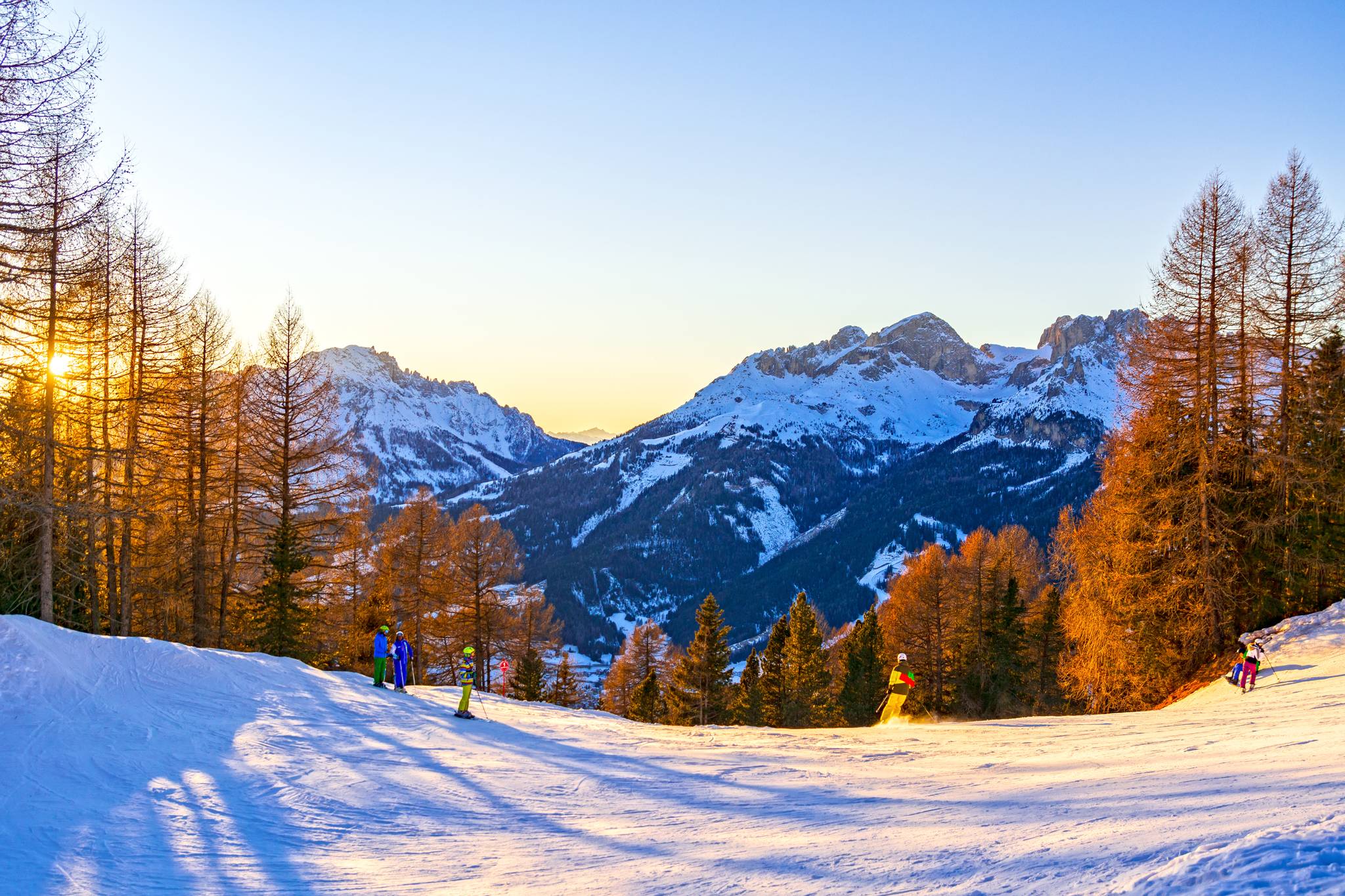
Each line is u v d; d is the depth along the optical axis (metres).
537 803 11.16
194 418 30.00
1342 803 6.64
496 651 47.22
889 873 6.62
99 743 12.60
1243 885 4.55
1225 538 28.06
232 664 20.58
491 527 44.69
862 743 16.80
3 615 16.86
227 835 9.11
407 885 7.44
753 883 6.79
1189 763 11.08
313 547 33.66
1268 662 24.59
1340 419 30.12
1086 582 32.16
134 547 31.09
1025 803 9.26
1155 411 30.69
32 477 22.05
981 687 54.62
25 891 7.18
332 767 12.81
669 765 14.10
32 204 17.36
